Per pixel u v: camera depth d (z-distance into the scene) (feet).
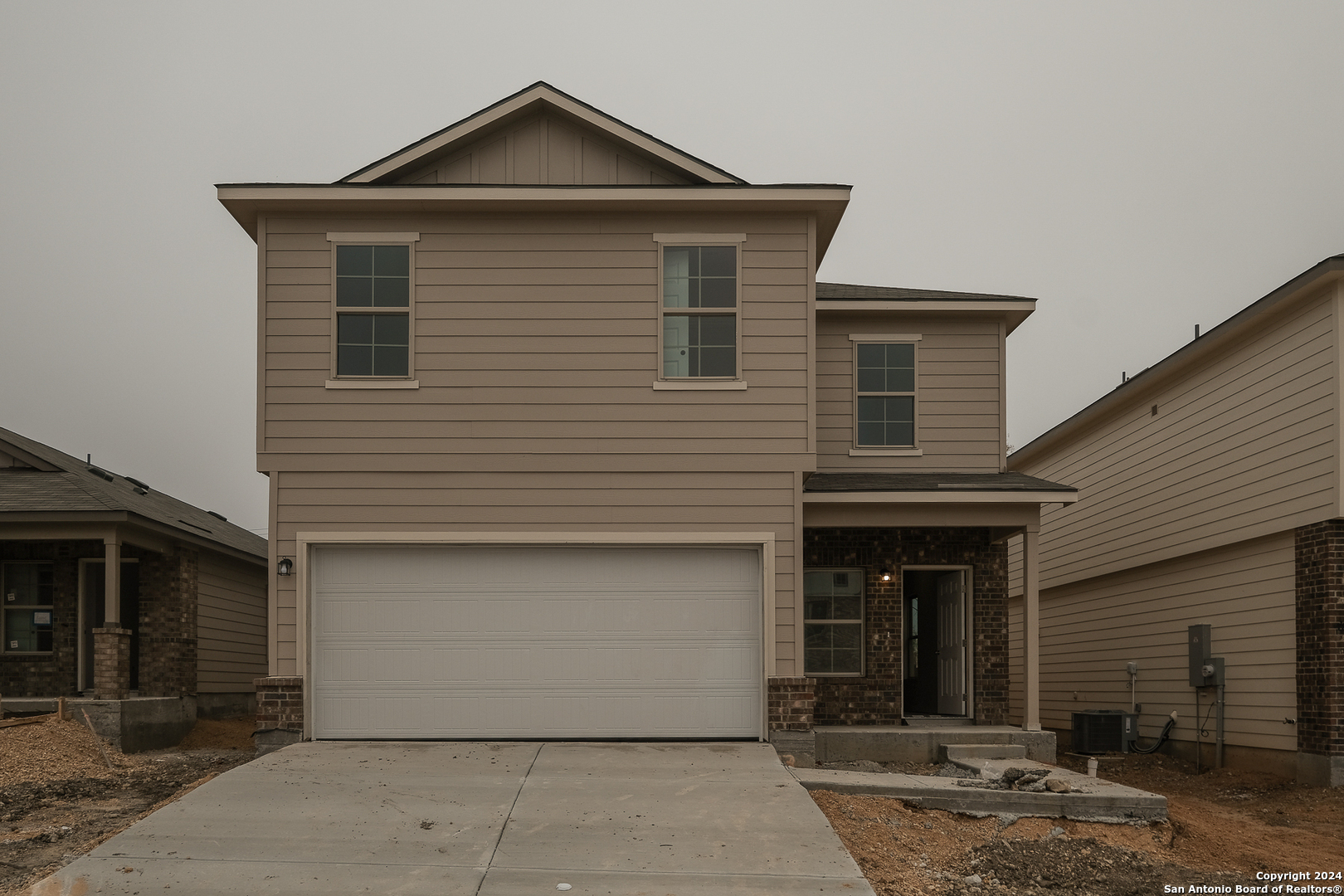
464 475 40.93
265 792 32.14
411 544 40.96
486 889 24.89
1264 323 46.93
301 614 40.11
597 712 40.70
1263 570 46.93
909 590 57.52
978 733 44.52
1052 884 27.48
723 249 42.11
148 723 53.26
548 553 41.24
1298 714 43.57
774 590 40.75
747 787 33.19
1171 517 55.72
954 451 51.55
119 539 51.49
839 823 30.63
